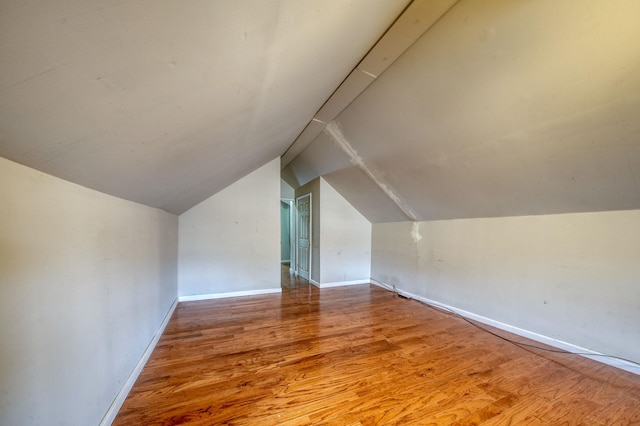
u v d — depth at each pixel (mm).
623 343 1989
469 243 3152
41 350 885
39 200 873
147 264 2111
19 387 785
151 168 1417
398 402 1605
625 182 1784
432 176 2885
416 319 3066
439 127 2236
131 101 738
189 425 1411
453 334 2639
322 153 3898
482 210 2904
